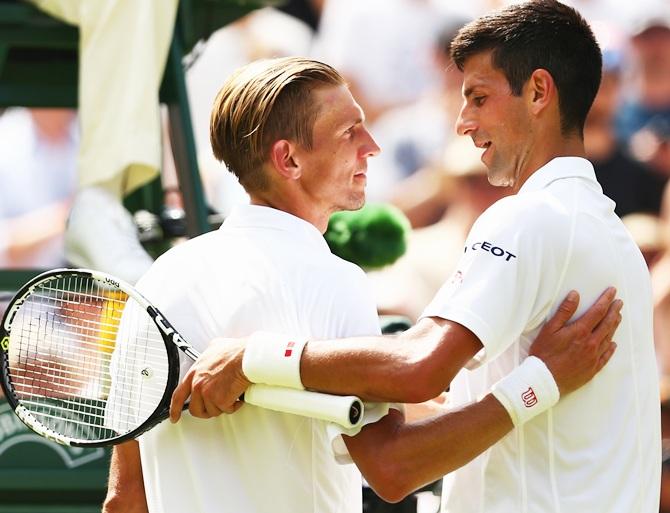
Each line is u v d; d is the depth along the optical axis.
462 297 9.29
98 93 16.11
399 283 26.09
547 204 9.64
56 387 11.60
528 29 10.05
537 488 9.59
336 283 9.59
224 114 9.92
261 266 9.67
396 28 28.31
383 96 28.22
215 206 26.94
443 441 9.28
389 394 9.06
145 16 16.16
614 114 26.84
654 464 10.03
